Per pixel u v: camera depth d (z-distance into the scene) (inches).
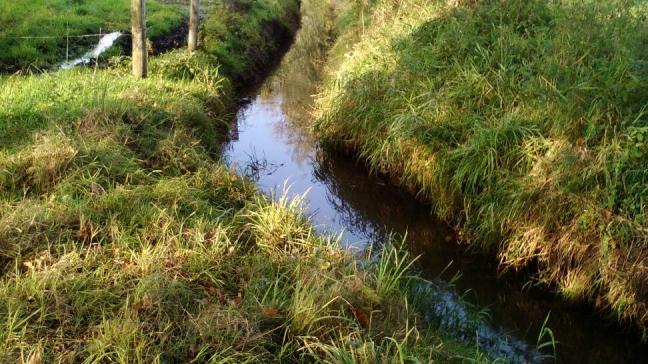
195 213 225.3
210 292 179.8
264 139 406.3
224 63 487.8
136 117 291.0
